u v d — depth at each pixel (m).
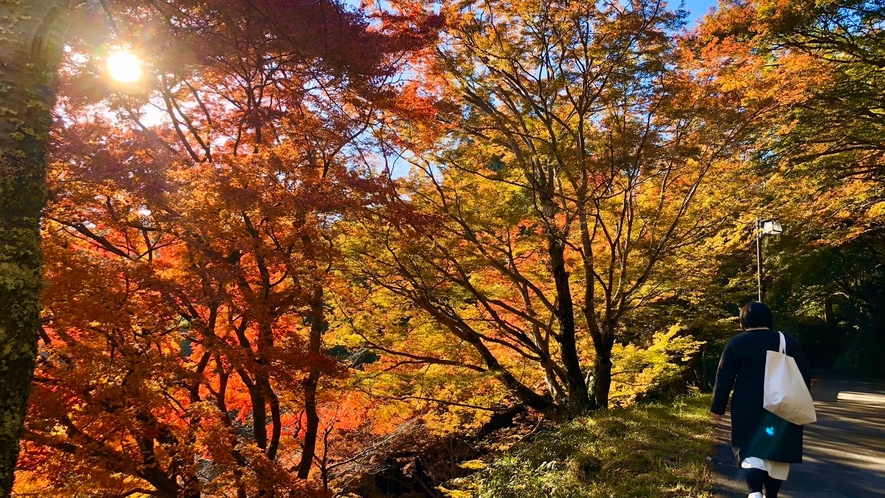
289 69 6.59
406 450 12.96
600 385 10.66
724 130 9.14
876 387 15.61
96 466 5.41
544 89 9.05
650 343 14.98
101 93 5.76
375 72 6.71
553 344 12.70
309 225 6.58
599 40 8.66
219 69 6.79
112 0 5.32
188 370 6.00
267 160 6.43
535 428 11.67
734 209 11.27
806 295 24.42
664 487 4.61
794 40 10.99
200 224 5.91
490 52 9.30
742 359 3.29
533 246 10.85
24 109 2.40
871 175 13.02
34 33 2.44
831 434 7.03
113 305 5.31
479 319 11.26
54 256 5.20
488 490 6.04
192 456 6.00
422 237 8.66
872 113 11.03
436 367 11.06
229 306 6.32
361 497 12.80
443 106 8.40
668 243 11.20
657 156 8.69
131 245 7.29
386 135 7.97
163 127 7.99
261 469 6.23
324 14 5.86
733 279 15.80
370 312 10.03
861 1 9.68
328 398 8.34
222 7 5.52
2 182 2.30
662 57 8.65
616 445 5.96
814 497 4.36
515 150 9.99
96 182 5.33
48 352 5.50
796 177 12.88
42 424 5.02
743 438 3.18
